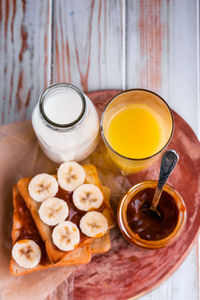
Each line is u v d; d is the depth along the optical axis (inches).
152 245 23.6
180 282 25.8
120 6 27.3
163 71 27.0
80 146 24.3
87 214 24.6
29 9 27.3
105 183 25.9
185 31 27.2
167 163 22.0
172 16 27.2
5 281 24.8
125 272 24.9
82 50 27.1
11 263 24.7
